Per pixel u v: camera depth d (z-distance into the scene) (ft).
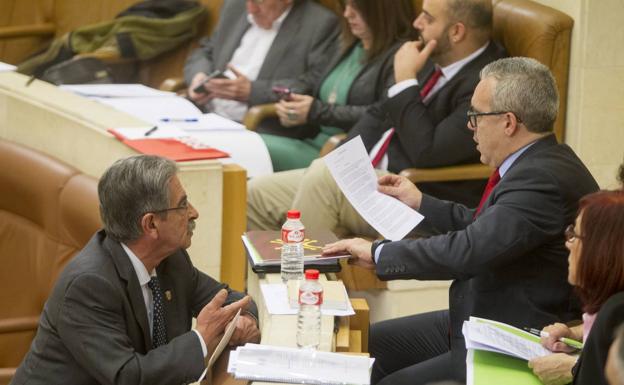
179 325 23.45
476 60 35.04
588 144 36.96
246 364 19.76
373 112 37.68
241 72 44.62
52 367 22.03
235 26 45.68
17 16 52.16
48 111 35.42
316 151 40.88
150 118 38.60
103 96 41.45
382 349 26.84
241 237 29.68
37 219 31.91
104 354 21.36
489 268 22.98
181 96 45.29
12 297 31.91
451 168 34.63
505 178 23.52
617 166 37.24
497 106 23.79
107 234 22.58
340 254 25.14
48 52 47.52
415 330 26.99
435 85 35.47
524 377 19.94
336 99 40.14
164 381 21.50
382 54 38.91
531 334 21.56
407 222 26.35
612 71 36.52
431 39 34.81
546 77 23.76
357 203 26.96
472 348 20.63
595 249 18.07
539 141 23.81
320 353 20.18
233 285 31.63
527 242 22.70
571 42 36.42
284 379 19.39
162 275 23.40
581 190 23.08
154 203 22.06
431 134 34.30
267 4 43.60
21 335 30.89
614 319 17.43
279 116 40.45
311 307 21.12
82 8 51.03
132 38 47.78
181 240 22.67
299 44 43.21
